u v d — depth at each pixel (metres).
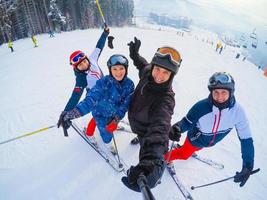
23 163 2.88
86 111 2.17
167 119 1.59
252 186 2.88
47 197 2.42
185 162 3.02
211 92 2.01
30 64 10.03
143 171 1.17
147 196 0.94
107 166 2.84
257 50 54.94
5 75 8.27
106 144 3.09
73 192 2.48
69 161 2.91
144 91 1.85
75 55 2.71
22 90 6.15
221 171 2.99
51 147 3.18
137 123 2.01
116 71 2.17
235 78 11.62
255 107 7.11
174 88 6.86
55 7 32.62
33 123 4.00
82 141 3.28
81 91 2.81
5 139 3.49
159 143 1.40
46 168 2.79
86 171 2.75
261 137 4.64
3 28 28.34
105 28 3.56
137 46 2.81
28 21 31.47
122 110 2.39
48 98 5.32
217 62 15.46
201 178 2.79
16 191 2.48
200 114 2.19
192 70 10.27
